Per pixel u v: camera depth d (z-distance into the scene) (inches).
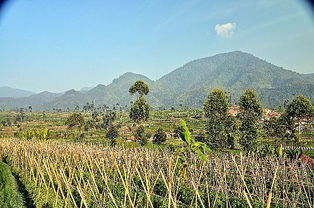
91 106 7642.7
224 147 1505.9
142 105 2620.6
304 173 485.4
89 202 424.5
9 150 1166.3
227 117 1809.8
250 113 1796.3
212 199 425.1
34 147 918.4
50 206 453.1
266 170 547.5
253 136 1476.4
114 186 524.4
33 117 6879.9
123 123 4414.4
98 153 731.4
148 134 2669.8
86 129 3538.4
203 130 2615.7
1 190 607.8
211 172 526.6
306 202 420.5
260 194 425.1
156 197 445.1
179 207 398.0
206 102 1909.4
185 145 444.1
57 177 466.0
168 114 5305.1
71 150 834.8
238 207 411.8
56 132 3472.0
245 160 629.9
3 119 6279.5
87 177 601.9
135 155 645.9
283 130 1723.7
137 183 542.0
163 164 589.6
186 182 468.4
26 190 601.3
